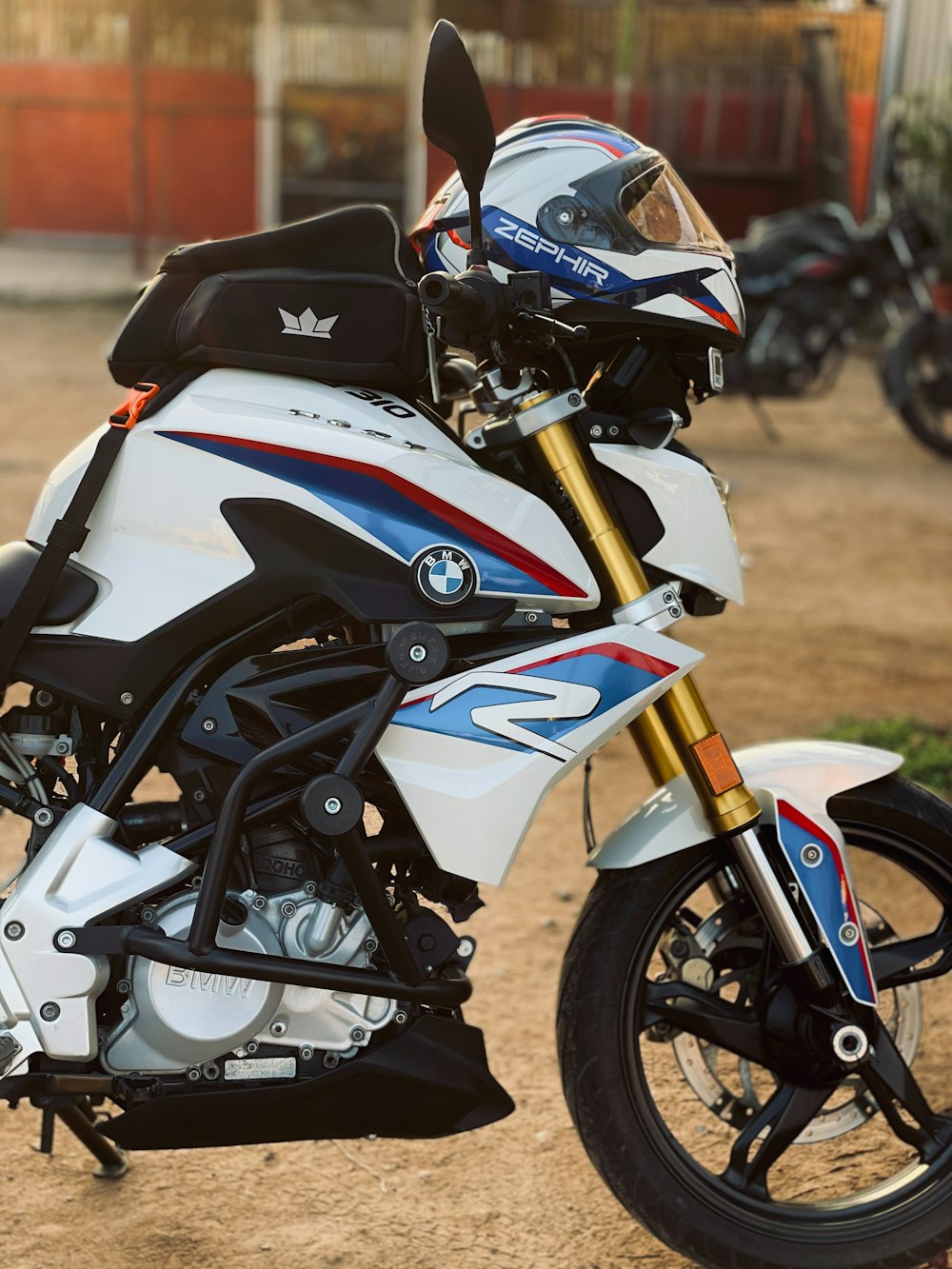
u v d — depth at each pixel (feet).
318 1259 7.07
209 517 6.06
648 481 6.38
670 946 6.93
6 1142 7.90
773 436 30.12
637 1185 6.61
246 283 6.06
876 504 25.23
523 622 6.35
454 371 7.16
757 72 48.03
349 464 6.05
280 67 51.01
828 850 6.56
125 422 6.11
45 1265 6.91
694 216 6.47
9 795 6.28
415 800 6.09
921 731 14.44
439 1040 6.29
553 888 11.30
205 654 6.19
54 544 5.97
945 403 28.55
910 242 27.91
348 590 6.07
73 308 42.45
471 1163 7.93
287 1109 6.19
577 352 6.60
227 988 6.07
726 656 17.10
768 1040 6.71
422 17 50.49
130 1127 6.07
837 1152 7.88
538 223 6.17
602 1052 6.59
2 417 28.35
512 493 6.22
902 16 48.80
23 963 5.92
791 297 27.78
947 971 7.02
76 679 6.08
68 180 52.11
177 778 6.28
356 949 6.24
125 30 50.88
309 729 5.98
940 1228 6.77
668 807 6.64
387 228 6.16
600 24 50.08
